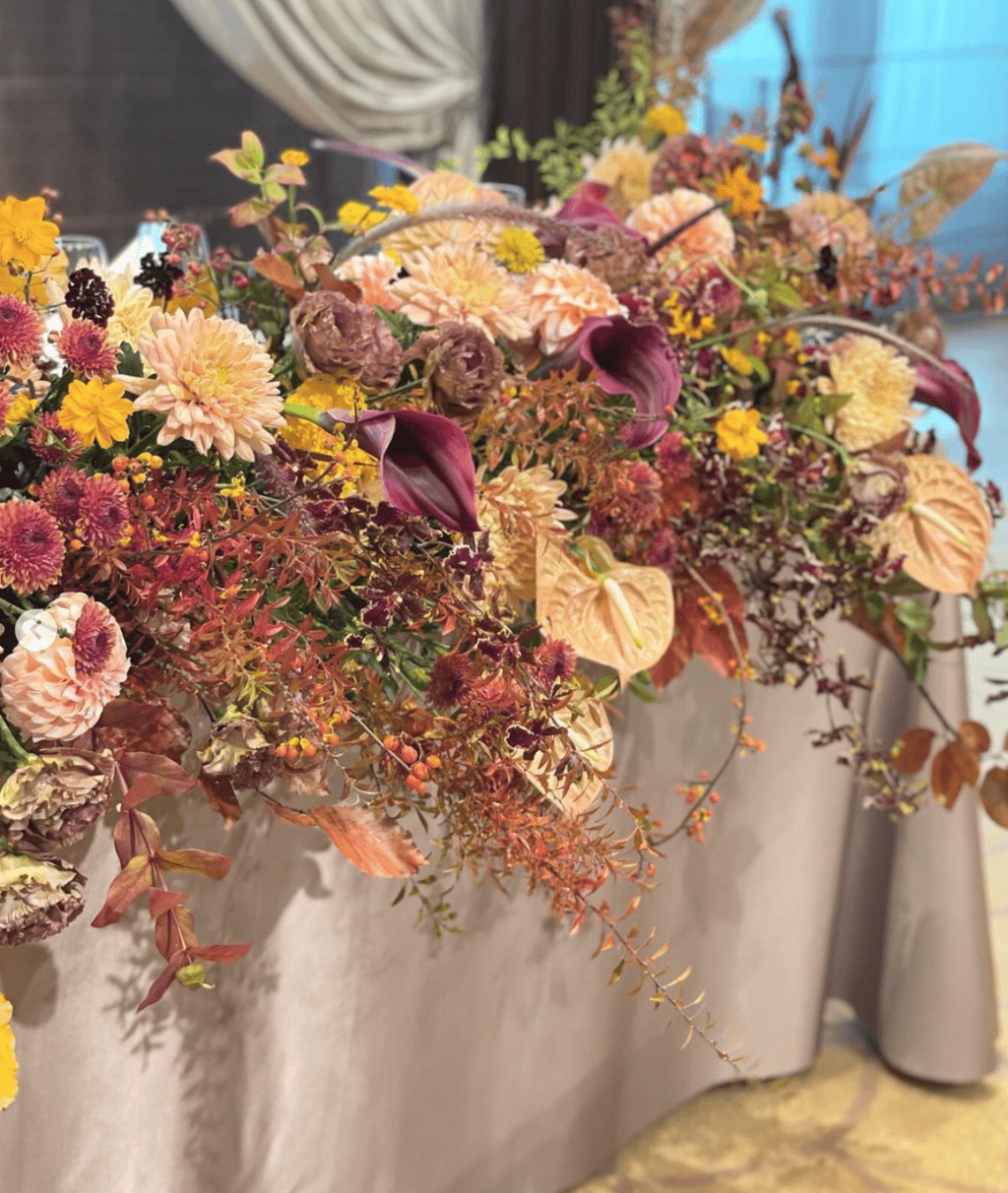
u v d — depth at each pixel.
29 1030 0.89
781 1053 1.57
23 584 0.69
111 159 3.63
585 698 0.84
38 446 0.72
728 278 1.13
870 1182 1.53
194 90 3.73
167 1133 1.00
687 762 1.32
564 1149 1.37
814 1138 1.59
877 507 1.11
